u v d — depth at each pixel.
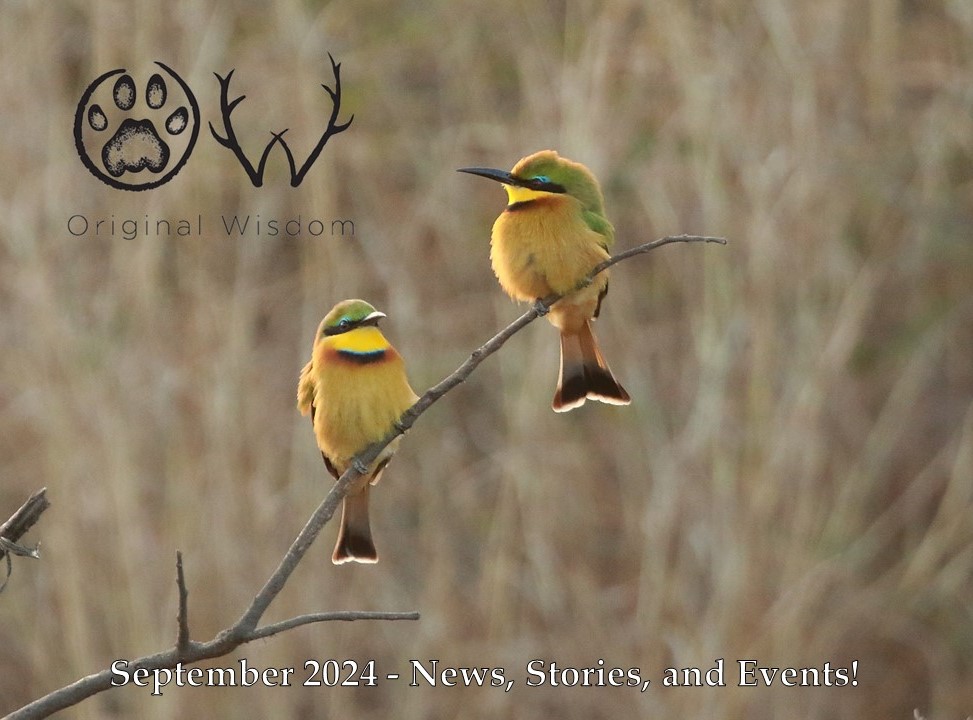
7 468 13.55
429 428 15.26
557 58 15.70
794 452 13.66
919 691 14.65
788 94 14.48
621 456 14.63
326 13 16.58
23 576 13.41
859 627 14.80
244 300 14.02
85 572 12.85
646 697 13.34
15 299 13.73
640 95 15.22
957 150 17.02
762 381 13.68
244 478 13.45
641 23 15.24
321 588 13.51
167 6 14.81
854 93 15.61
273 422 14.41
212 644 4.82
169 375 13.38
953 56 16.39
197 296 13.81
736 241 14.12
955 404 16.14
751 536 13.41
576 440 14.70
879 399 15.82
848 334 14.09
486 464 15.17
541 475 13.96
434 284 15.65
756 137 14.26
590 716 13.47
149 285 13.77
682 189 14.77
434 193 15.41
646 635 13.51
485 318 15.54
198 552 13.04
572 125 14.23
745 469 13.62
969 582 15.07
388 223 15.66
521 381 14.55
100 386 13.23
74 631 12.63
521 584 14.34
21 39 14.39
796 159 14.18
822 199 14.46
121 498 12.91
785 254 14.12
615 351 14.71
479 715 13.49
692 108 14.16
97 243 14.09
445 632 13.68
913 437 15.97
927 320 16.02
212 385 13.39
